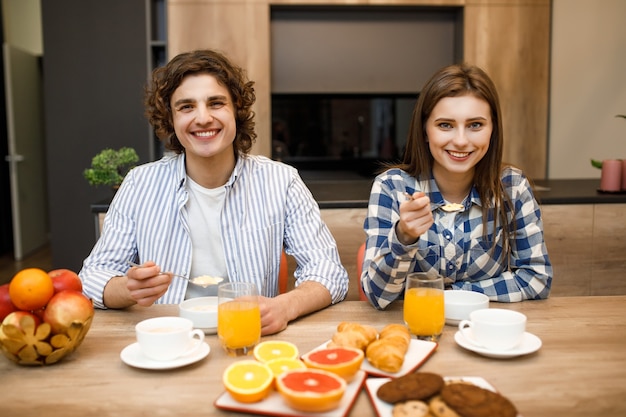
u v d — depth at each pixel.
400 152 4.43
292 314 1.24
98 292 1.35
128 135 4.24
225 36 3.92
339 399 0.83
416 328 1.12
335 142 4.41
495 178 1.48
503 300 1.41
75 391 0.93
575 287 2.65
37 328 0.98
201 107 1.41
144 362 1.00
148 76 4.09
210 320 1.18
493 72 4.05
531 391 0.92
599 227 2.63
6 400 0.90
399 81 4.21
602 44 4.11
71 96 4.21
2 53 5.63
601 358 1.04
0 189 5.68
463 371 0.99
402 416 0.79
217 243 1.56
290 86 4.16
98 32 4.17
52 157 4.25
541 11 4.04
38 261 5.41
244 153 1.63
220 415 0.85
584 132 4.17
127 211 1.56
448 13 4.19
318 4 3.95
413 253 1.26
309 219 1.61
